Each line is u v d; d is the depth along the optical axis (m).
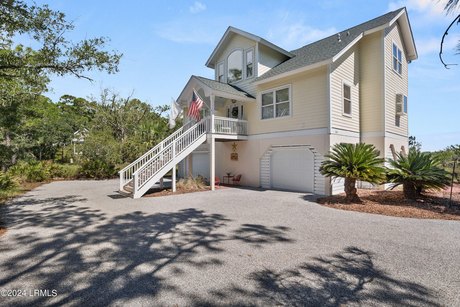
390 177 9.16
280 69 12.97
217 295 3.12
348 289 3.24
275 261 4.10
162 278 3.55
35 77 8.43
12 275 3.64
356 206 8.12
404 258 4.17
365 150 8.68
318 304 2.92
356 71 12.84
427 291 3.18
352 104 12.40
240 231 5.72
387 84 12.66
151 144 22.72
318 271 3.74
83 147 20.67
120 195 11.19
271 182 13.40
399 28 14.37
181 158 12.03
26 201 9.77
